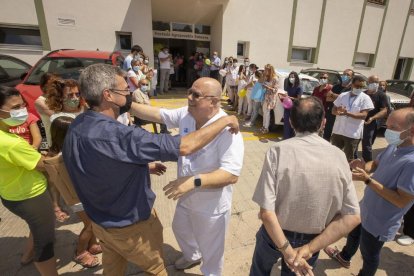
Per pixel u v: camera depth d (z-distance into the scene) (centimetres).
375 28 1352
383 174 192
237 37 1091
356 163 215
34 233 189
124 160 129
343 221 145
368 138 451
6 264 239
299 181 142
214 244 209
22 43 864
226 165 174
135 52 716
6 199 180
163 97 987
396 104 678
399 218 193
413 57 1538
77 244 261
